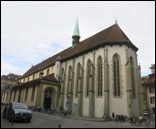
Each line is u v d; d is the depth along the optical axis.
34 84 48.75
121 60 36.38
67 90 46.50
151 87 50.69
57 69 51.84
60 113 37.41
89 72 40.94
